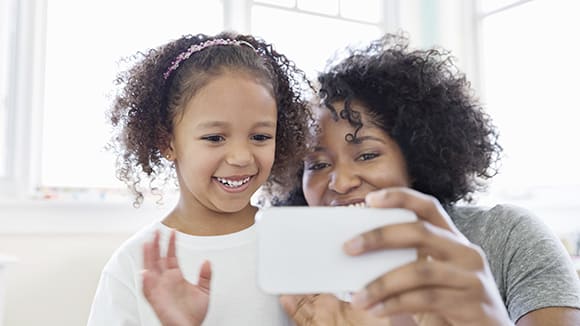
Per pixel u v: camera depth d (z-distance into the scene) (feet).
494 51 7.62
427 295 1.14
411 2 7.56
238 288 2.61
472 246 1.23
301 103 3.10
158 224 2.78
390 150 2.86
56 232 5.19
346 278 1.23
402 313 1.16
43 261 5.13
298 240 1.25
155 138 3.01
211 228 2.78
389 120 2.82
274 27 6.86
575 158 6.50
